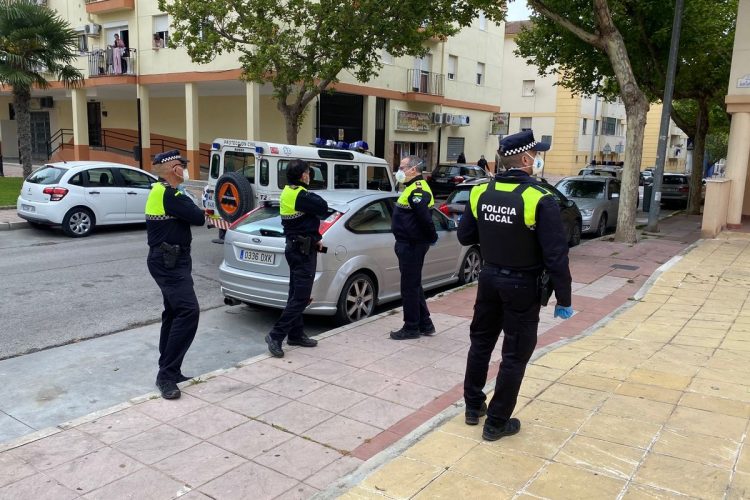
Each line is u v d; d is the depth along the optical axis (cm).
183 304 478
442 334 642
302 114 1833
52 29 1948
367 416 447
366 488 337
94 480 356
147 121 2414
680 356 559
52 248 1148
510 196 353
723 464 356
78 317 721
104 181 1322
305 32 1641
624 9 1653
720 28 1822
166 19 2252
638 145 1303
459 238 399
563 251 346
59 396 504
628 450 374
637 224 1766
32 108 3231
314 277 595
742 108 1381
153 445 399
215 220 1116
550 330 668
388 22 1631
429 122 2759
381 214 744
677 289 862
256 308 786
